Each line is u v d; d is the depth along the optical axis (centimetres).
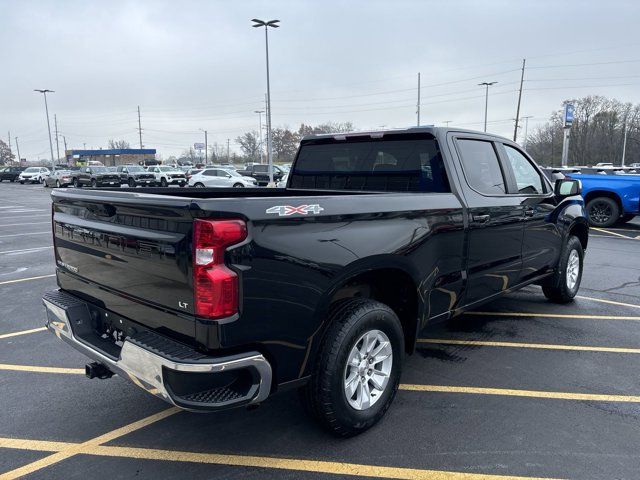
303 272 273
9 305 638
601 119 8450
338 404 300
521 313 593
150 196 268
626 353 468
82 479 283
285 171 3453
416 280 350
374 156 447
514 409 360
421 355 463
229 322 246
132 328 297
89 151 9238
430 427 335
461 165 409
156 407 368
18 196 3145
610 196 1366
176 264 253
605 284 740
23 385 405
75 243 340
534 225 501
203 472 289
